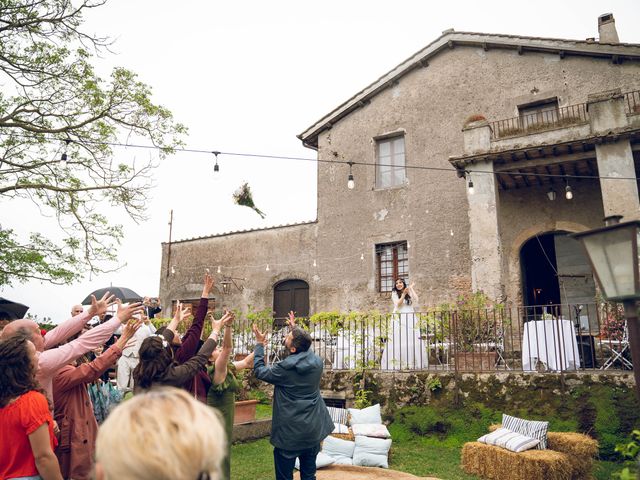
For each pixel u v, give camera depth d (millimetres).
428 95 14609
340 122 16141
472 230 10406
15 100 10273
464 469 6074
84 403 3578
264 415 8461
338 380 8758
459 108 13992
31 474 2582
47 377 3168
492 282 9953
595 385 6738
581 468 5535
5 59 9797
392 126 15086
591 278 12117
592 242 3402
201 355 3635
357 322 9523
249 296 16672
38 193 10492
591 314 11930
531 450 5641
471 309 9133
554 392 6957
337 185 15750
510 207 12727
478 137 10852
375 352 9031
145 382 3314
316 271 15523
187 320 11844
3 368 2633
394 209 14484
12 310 5305
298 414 4328
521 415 7039
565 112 12367
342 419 7117
